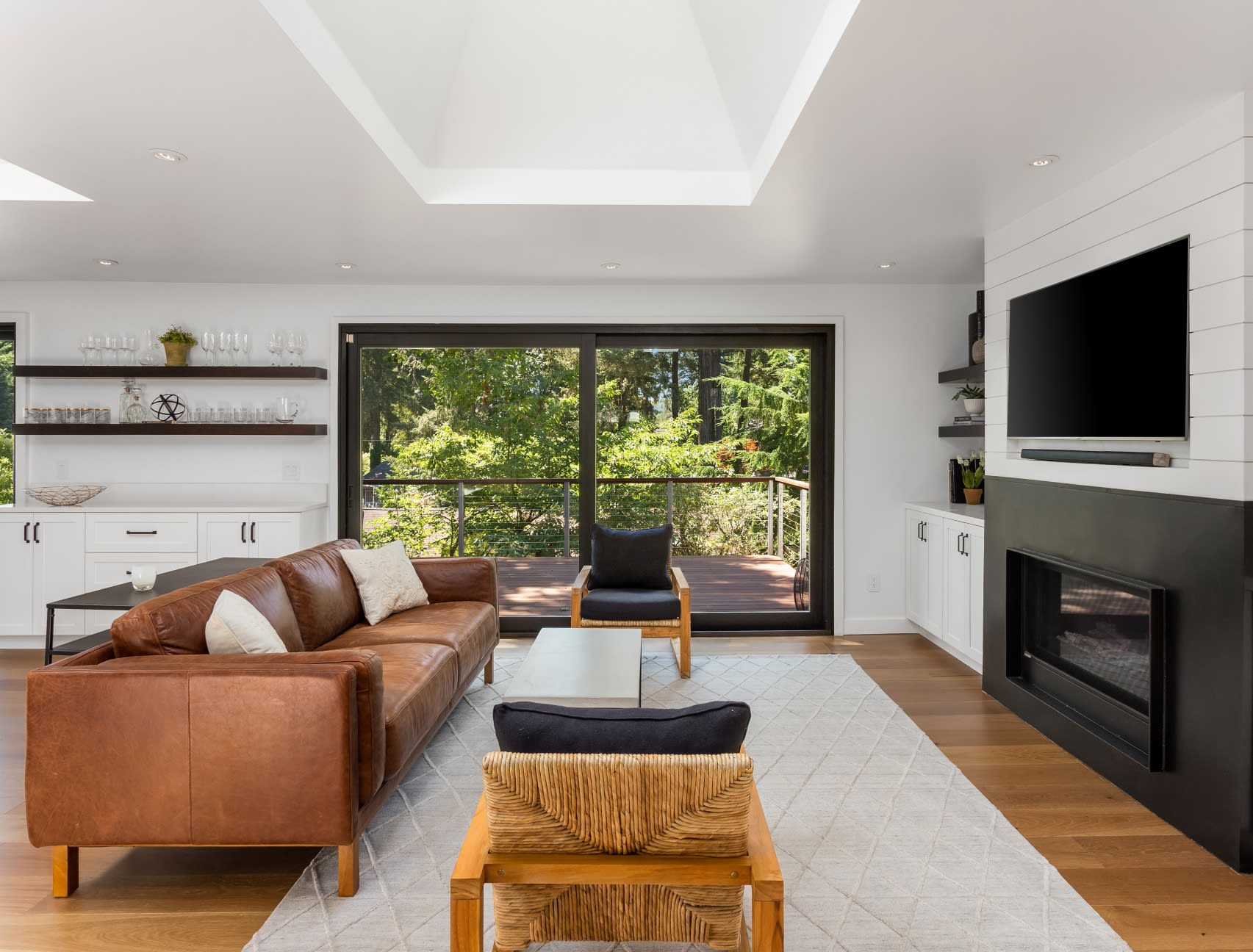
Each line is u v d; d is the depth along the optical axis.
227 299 5.27
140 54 2.14
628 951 1.98
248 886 2.29
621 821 1.52
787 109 2.73
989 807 2.77
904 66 2.22
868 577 5.39
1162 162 2.73
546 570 5.46
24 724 3.59
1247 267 2.36
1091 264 3.14
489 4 3.02
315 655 2.29
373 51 2.58
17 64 2.19
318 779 2.16
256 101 2.43
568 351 5.41
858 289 5.33
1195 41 2.08
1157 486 2.75
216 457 5.29
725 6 2.77
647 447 5.46
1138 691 2.91
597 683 2.85
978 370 4.66
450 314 5.28
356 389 5.38
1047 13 1.95
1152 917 2.12
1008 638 3.83
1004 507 3.88
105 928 2.08
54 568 4.86
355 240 4.14
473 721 3.69
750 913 2.18
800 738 3.44
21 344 5.21
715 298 5.29
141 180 3.18
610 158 3.56
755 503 5.49
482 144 3.49
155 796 2.15
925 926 2.07
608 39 3.20
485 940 2.03
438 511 5.43
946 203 3.49
